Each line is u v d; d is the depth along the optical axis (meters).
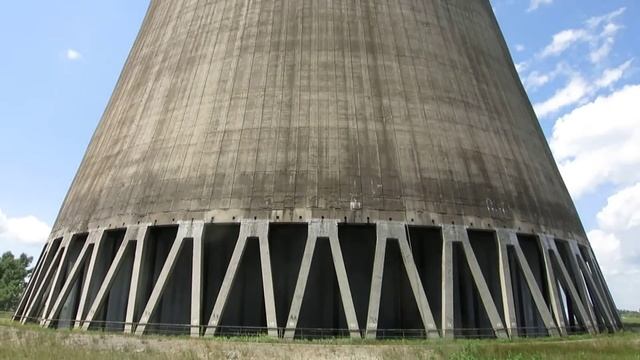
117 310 27.00
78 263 27.50
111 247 28.44
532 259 28.52
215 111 27.78
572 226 31.09
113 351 18.03
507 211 26.72
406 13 30.72
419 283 23.25
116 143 31.16
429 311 22.86
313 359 17.75
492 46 34.59
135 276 24.92
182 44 31.91
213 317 22.77
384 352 18.78
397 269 24.97
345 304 22.44
